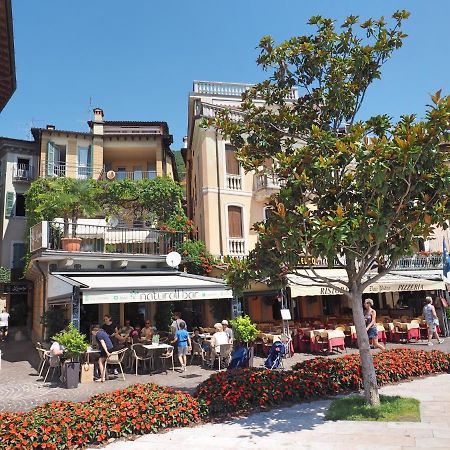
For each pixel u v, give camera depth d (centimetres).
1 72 1070
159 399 752
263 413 795
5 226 2942
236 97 2652
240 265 813
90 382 1222
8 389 1161
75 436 653
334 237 644
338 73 859
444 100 646
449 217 702
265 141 900
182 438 672
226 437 668
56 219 2038
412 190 693
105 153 2991
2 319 2397
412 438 621
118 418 697
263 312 2247
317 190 742
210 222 2131
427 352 1148
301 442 629
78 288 1294
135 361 1417
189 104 2628
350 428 680
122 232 2062
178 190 2305
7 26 926
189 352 1507
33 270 2062
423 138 656
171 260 1803
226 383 852
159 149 2902
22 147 3030
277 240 720
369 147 674
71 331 1201
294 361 1416
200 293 1451
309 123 909
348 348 1664
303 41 920
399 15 860
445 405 786
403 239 732
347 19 897
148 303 2030
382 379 958
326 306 2481
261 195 2197
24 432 629
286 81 951
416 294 2556
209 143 2216
